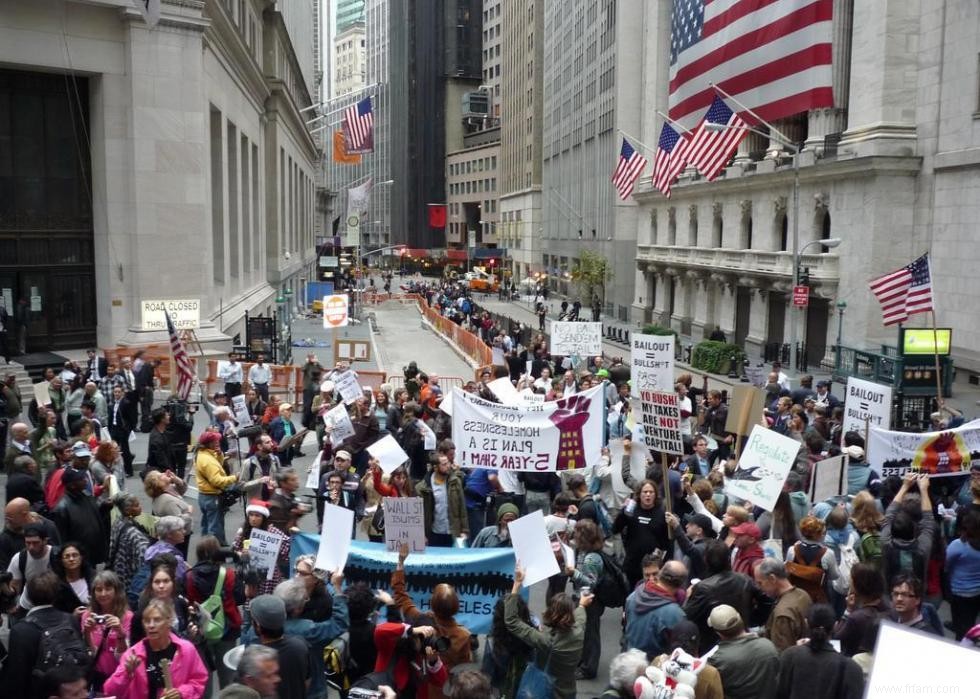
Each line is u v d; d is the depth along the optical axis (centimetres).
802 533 843
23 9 2495
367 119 4884
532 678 701
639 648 752
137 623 699
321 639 704
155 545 820
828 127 3969
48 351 2706
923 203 3416
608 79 7512
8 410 1744
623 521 995
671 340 1503
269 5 5088
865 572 725
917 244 3447
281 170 5806
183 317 2720
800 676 628
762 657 638
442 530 1138
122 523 897
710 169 3127
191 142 2780
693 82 4809
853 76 3656
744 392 1436
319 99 14738
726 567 779
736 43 4303
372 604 699
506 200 12988
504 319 5331
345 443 1413
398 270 16462
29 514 891
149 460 1321
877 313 3512
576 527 897
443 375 3794
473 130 15712
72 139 2711
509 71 12812
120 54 2669
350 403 1767
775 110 4031
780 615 735
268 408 1706
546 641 705
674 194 5591
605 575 888
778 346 4222
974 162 3083
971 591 911
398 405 1709
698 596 774
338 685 716
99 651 668
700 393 2075
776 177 4188
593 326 2300
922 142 3412
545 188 10588
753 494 1022
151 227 2734
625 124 7188
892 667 460
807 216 4000
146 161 2708
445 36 15750
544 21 10688
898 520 898
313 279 9525
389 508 766
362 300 8312
